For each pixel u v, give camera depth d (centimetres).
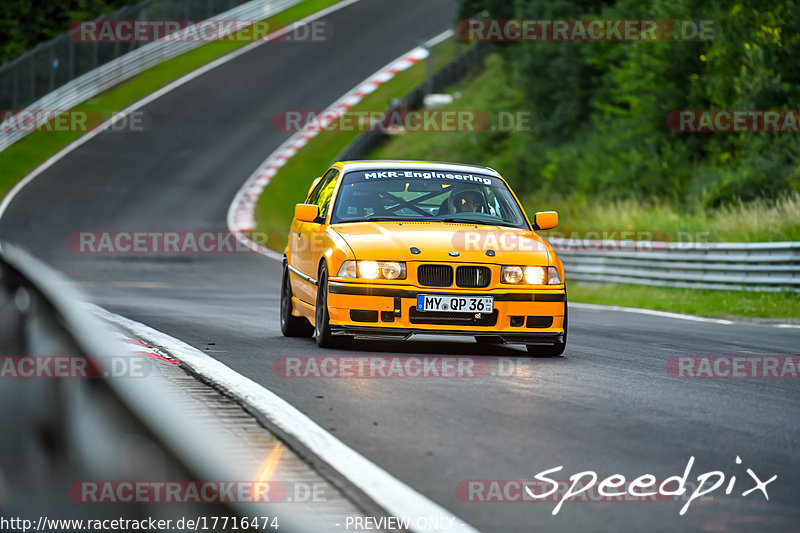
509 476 1409
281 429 1677
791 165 8606
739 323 4781
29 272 2058
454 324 2822
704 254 6444
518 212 3250
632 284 7144
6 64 16875
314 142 17275
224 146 17075
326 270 2895
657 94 10781
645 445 1647
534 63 13612
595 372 2575
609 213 9300
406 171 3338
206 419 1722
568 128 13350
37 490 1210
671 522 1214
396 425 1748
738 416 1973
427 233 2952
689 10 10638
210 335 3259
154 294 5994
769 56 9519
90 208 13375
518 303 2836
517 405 1992
